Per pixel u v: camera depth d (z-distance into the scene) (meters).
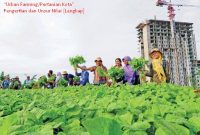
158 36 181.88
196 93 4.19
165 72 10.50
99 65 11.02
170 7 95.81
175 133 1.30
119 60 10.49
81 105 2.94
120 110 2.29
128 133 1.55
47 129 1.67
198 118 1.69
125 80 9.93
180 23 189.25
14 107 3.34
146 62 9.92
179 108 2.27
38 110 2.26
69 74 15.11
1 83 21.53
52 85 16.06
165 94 3.66
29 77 19.03
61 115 2.24
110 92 4.65
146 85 5.98
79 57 11.88
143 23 184.12
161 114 2.06
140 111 2.28
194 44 190.12
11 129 1.77
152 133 1.72
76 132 1.66
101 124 1.03
